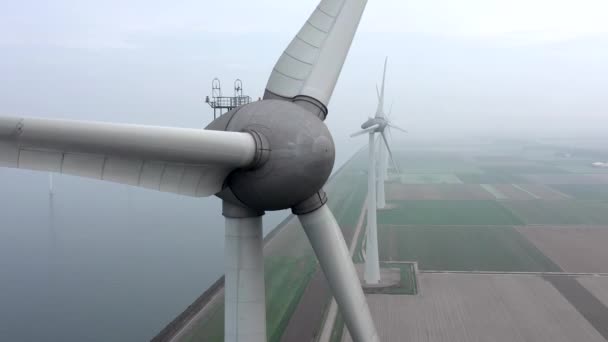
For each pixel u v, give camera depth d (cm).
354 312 1241
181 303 6081
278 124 1007
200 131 899
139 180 902
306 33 1296
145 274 7400
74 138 803
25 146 794
